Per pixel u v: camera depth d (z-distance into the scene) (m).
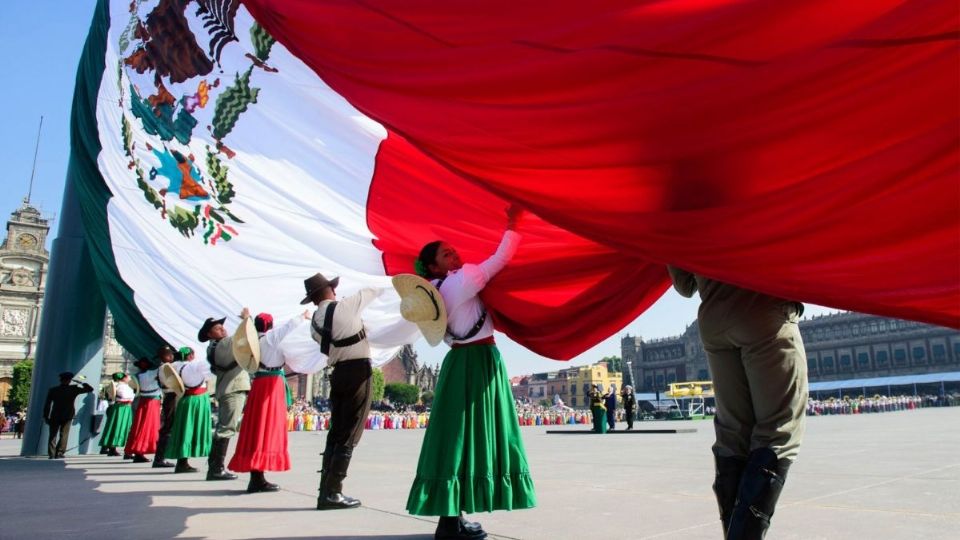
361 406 3.92
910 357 78.75
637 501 3.85
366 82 2.38
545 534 2.88
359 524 3.27
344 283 5.09
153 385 8.24
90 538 2.98
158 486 5.23
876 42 1.45
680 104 1.78
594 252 3.05
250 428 4.73
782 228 1.85
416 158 3.75
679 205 1.98
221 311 6.23
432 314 2.87
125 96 5.84
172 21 4.82
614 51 1.75
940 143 1.54
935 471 5.07
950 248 1.68
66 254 10.01
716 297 2.10
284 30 2.69
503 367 2.95
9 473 6.52
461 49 2.00
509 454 2.81
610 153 1.97
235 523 3.35
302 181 4.58
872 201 1.70
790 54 1.57
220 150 4.90
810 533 2.77
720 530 2.90
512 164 2.21
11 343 53.22
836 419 23.56
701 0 1.58
